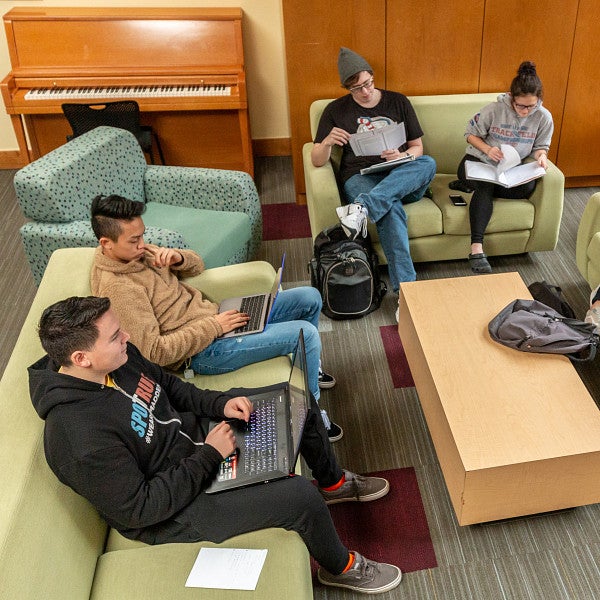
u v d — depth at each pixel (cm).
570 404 193
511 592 183
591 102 357
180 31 380
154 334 195
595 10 331
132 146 296
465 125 328
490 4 329
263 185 421
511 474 177
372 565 184
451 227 304
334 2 326
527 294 243
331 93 352
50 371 146
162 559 152
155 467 157
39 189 245
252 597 142
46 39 379
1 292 321
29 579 127
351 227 277
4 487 137
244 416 175
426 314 233
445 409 193
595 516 202
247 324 212
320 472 197
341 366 268
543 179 299
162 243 246
